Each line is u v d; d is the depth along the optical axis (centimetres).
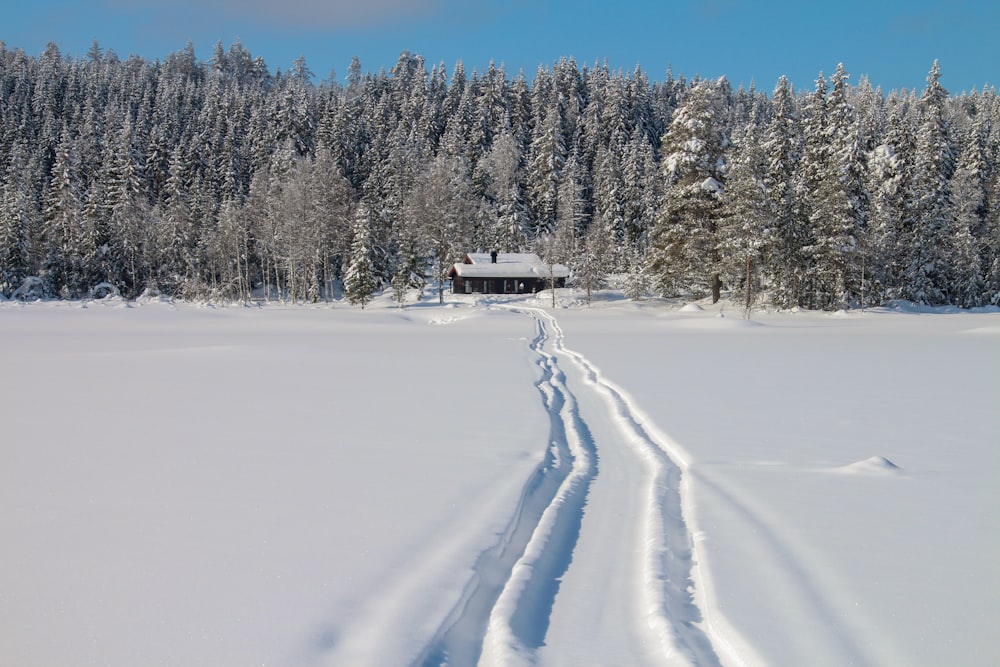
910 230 5181
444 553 518
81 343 2689
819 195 4825
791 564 500
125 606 423
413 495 672
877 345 2555
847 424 1070
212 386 1460
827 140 5103
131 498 657
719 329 3497
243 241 6944
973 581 468
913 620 410
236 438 941
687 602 459
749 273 4509
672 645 389
